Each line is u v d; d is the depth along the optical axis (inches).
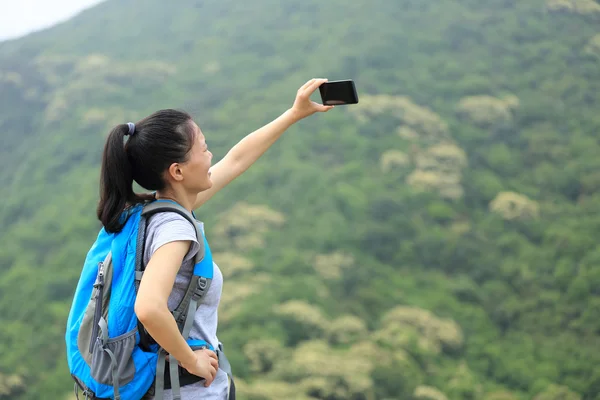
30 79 3053.6
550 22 3090.6
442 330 1534.2
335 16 3299.7
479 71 2795.3
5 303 1718.8
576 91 2608.3
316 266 1747.0
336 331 1467.8
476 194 2144.4
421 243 1889.8
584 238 1824.6
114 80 2967.5
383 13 3270.2
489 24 3105.3
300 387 1244.5
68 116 2738.7
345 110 2536.9
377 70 2819.9
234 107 2605.8
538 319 1619.1
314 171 2180.1
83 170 2381.9
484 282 1786.4
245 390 1218.6
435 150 2279.8
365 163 2260.1
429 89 2711.6
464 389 1348.4
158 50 3344.0
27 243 2000.5
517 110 2539.4
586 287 1644.9
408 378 1315.2
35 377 1398.9
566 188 2121.1
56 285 1729.8
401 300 1654.8
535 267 1781.5
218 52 3196.4
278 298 1573.6
